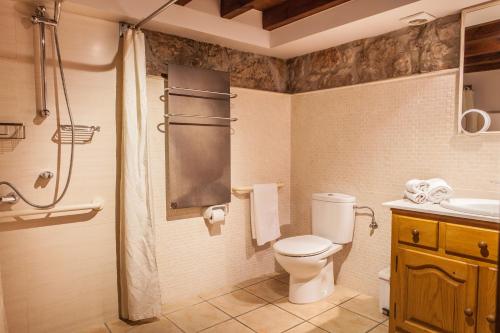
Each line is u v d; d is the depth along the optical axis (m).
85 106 2.21
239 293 2.81
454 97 2.23
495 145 2.07
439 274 1.86
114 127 2.32
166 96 2.56
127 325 2.31
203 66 2.76
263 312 2.48
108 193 2.32
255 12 2.82
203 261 2.81
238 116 2.97
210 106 2.71
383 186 2.63
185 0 2.34
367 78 2.70
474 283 1.73
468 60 2.15
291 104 3.33
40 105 2.06
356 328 2.26
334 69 2.93
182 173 2.60
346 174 2.88
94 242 2.28
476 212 1.71
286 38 2.81
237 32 2.72
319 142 3.09
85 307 2.27
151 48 2.50
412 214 1.97
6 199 1.94
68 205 2.15
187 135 2.61
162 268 2.60
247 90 3.02
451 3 2.07
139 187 2.29
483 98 2.10
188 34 2.59
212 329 2.26
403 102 2.49
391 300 2.09
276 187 3.12
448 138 2.27
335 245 2.72
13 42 1.97
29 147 2.04
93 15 2.19
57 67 2.11
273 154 3.23
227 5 2.53
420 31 2.39
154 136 2.52
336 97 2.93
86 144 2.23
